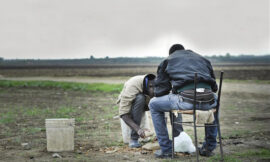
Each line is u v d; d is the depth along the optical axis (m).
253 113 10.66
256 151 5.45
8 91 22.08
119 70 77.81
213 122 5.08
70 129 5.68
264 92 19.47
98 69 87.62
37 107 12.69
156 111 5.16
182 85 4.79
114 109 11.73
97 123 8.77
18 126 8.44
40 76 53.69
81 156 5.32
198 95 4.74
